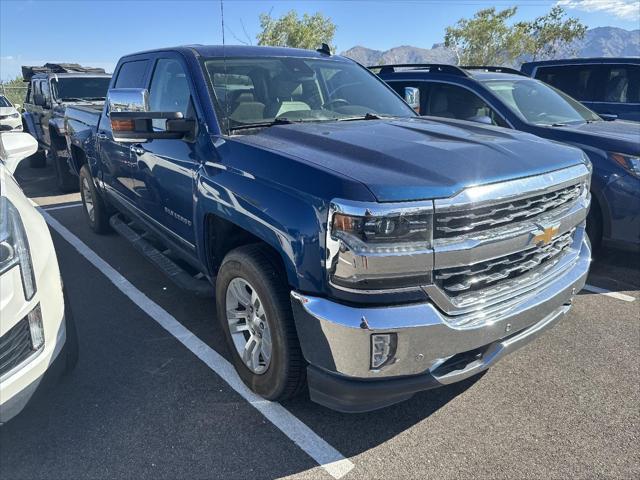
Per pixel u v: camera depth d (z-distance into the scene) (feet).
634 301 14.10
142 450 8.43
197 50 12.02
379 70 22.99
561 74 27.76
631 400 9.70
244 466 8.11
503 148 8.82
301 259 7.54
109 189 16.92
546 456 8.28
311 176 7.66
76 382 10.28
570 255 9.87
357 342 7.13
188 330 12.44
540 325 8.96
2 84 78.89
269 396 9.16
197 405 9.55
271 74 12.03
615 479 7.80
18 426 8.99
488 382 10.34
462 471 7.97
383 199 6.94
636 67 25.26
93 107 21.29
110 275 16.01
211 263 10.82
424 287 7.24
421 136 9.49
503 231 7.82
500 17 130.11
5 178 9.39
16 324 7.46
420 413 9.39
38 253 8.23
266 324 8.86
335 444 8.58
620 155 14.82
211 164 9.82
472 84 19.29
